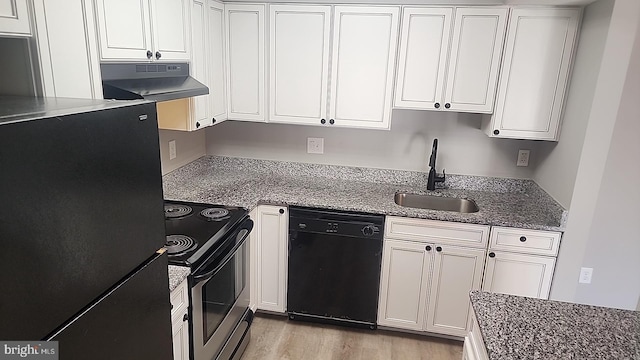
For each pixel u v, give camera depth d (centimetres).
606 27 200
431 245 245
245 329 238
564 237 228
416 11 242
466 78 246
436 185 298
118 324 98
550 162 256
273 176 310
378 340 263
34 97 116
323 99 265
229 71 272
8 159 67
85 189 84
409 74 252
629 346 117
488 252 240
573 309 136
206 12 239
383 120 262
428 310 257
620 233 285
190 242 184
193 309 169
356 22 249
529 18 232
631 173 274
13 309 70
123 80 171
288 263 264
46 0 124
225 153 321
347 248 254
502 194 286
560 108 241
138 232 104
